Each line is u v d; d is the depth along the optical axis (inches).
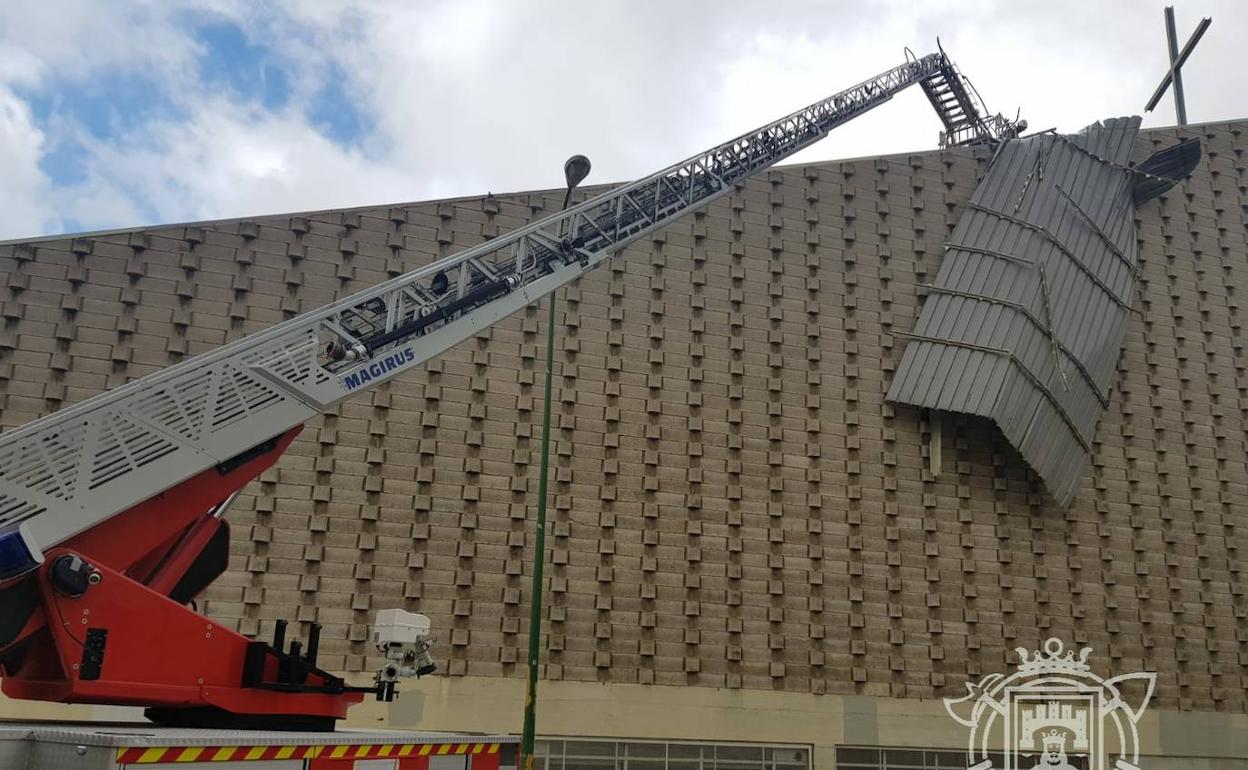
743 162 948.6
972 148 1455.5
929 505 1269.7
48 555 409.1
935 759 1183.6
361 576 1045.8
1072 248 1401.3
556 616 1093.8
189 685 440.1
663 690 1109.1
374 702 1010.7
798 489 1231.5
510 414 1150.3
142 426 470.6
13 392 982.4
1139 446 1405.0
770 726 1130.7
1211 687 1314.0
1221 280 1531.7
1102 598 1306.6
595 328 1211.9
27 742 330.0
